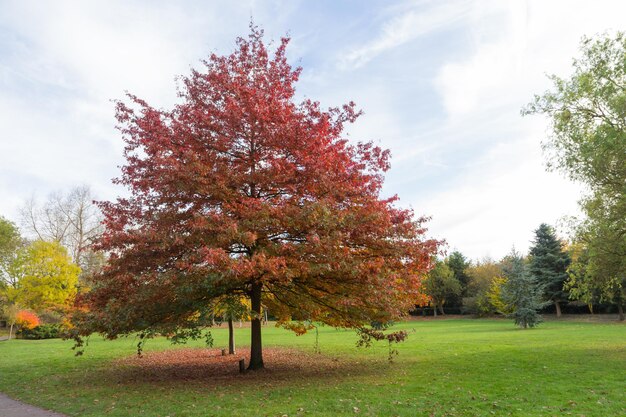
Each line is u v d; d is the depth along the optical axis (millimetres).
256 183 12227
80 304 13273
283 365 15695
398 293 12758
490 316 57531
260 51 14047
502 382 10977
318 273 11484
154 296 11039
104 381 12867
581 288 17766
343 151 13242
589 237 16703
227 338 30625
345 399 9320
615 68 15539
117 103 12867
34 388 12047
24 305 34312
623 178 15320
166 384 12062
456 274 67000
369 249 12695
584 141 15852
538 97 17281
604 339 21328
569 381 10867
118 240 11320
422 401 9039
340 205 12328
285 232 11844
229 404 9133
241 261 9664
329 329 39281
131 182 12461
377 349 20703
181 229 11656
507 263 51000
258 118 12016
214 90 13508
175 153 12016
